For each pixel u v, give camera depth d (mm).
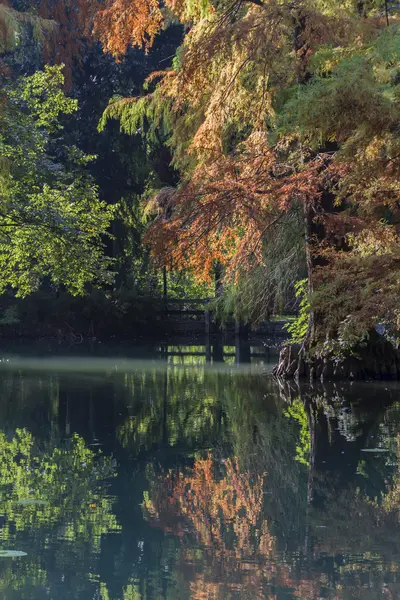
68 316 35344
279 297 18984
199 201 13719
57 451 9492
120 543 6098
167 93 17219
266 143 14344
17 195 22562
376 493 7473
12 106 22453
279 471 8344
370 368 16875
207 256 16156
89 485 7844
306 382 16578
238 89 15352
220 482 7945
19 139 22406
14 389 15430
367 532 6363
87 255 23281
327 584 5266
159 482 7906
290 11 11500
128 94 32844
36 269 24125
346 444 9672
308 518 6723
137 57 32219
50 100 23578
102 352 26734
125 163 33781
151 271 35938
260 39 11711
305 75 12336
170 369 20000
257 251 16812
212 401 13742
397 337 16484
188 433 10609
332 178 13547
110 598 5023
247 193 13438
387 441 9797
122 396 14438
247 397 14250
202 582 5324
